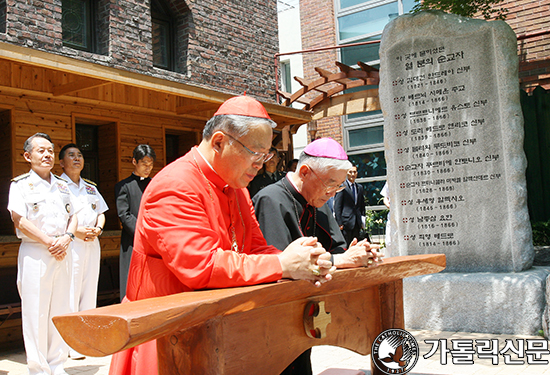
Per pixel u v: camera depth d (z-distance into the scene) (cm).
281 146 980
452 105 551
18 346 530
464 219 541
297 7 1591
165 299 132
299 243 161
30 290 393
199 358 140
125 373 181
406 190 571
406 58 575
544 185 905
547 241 706
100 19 748
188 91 613
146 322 107
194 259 157
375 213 1347
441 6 861
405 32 573
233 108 179
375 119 1448
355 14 1468
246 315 153
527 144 913
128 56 756
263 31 1008
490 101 533
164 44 864
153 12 848
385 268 194
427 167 561
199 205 170
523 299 475
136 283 180
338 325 206
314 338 187
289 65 1627
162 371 149
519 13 1042
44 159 415
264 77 1002
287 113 815
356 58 1466
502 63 527
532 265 556
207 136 186
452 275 518
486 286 492
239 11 957
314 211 274
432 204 557
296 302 177
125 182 524
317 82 1012
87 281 470
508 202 521
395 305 241
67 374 404
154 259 176
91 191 496
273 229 249
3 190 619
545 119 914
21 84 612
